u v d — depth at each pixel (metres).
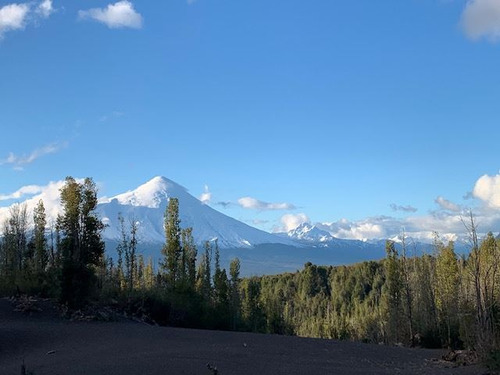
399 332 61.31
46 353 28.16
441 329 55.28
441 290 59.00
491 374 26.28
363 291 135.88
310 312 133.75
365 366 28.12
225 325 64.81
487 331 29.91
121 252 76.38
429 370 27.62
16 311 40.97
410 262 75.00
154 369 23.52
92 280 45.94
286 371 24.55
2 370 23.53
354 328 89.88
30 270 52.75
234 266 82.75
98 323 41.09
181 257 73.00
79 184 53.69
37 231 64.81
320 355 31.44
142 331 37.75
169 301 56.12
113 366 24.08
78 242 52.91
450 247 58.56
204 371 23.38
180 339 34.69
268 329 86.94
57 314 41.97
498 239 50.31
